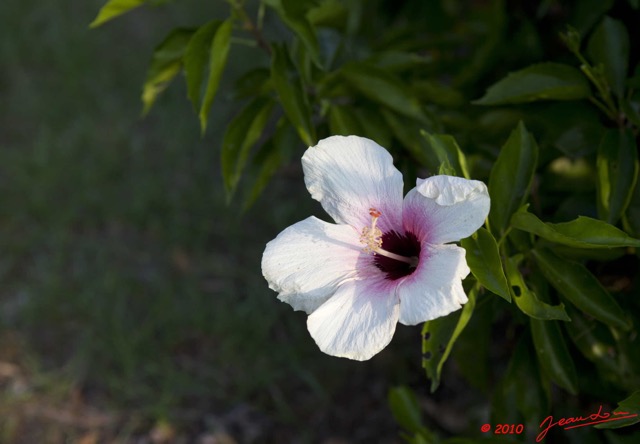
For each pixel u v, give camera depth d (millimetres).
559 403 763
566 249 671
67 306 1085
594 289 654
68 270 1146
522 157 661
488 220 657
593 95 726
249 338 1051
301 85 732
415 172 787
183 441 959
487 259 615
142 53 1535
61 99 1442
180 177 1297
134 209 1222
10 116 1421
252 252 1174
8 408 978
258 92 767
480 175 764
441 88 783
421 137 756
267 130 1356
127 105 1434
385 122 769
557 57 836
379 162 628
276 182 1283
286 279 625
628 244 605
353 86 760
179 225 1200
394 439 958
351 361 1021
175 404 983
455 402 972
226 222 1210
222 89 1438
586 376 722
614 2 794
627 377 692
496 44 852
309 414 985
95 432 963
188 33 744
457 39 890
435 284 590
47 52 1539
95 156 1317
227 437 960
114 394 990
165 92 1449
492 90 704
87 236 1205
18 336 1056
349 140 629
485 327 721
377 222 630
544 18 867
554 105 730
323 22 799
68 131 1374
